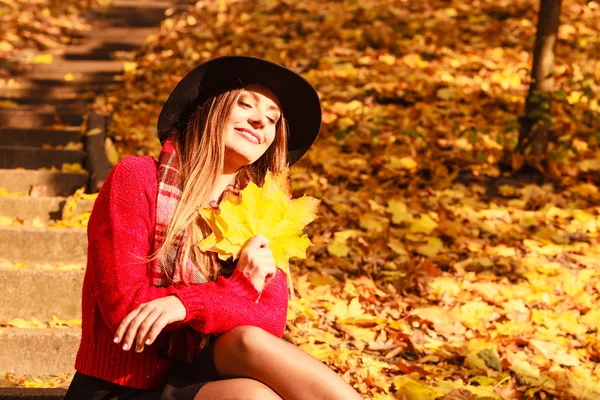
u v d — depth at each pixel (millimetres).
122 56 9320
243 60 2244
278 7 10000
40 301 3730
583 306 4008
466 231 4848
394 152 5980
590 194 5500
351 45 8219
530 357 3459
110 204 2098
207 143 2207
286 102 2377
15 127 6676
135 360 2094
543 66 5840
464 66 7578
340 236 4672
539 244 4746
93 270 2074
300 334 3510
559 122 6512
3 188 5234
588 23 8805
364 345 3506
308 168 5801
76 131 6410
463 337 3629
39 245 4188
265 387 1975
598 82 7359
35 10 10641
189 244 2141
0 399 2748
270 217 2180
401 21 8727
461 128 6379
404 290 4070
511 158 5859
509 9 9062
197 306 1992
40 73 8570
